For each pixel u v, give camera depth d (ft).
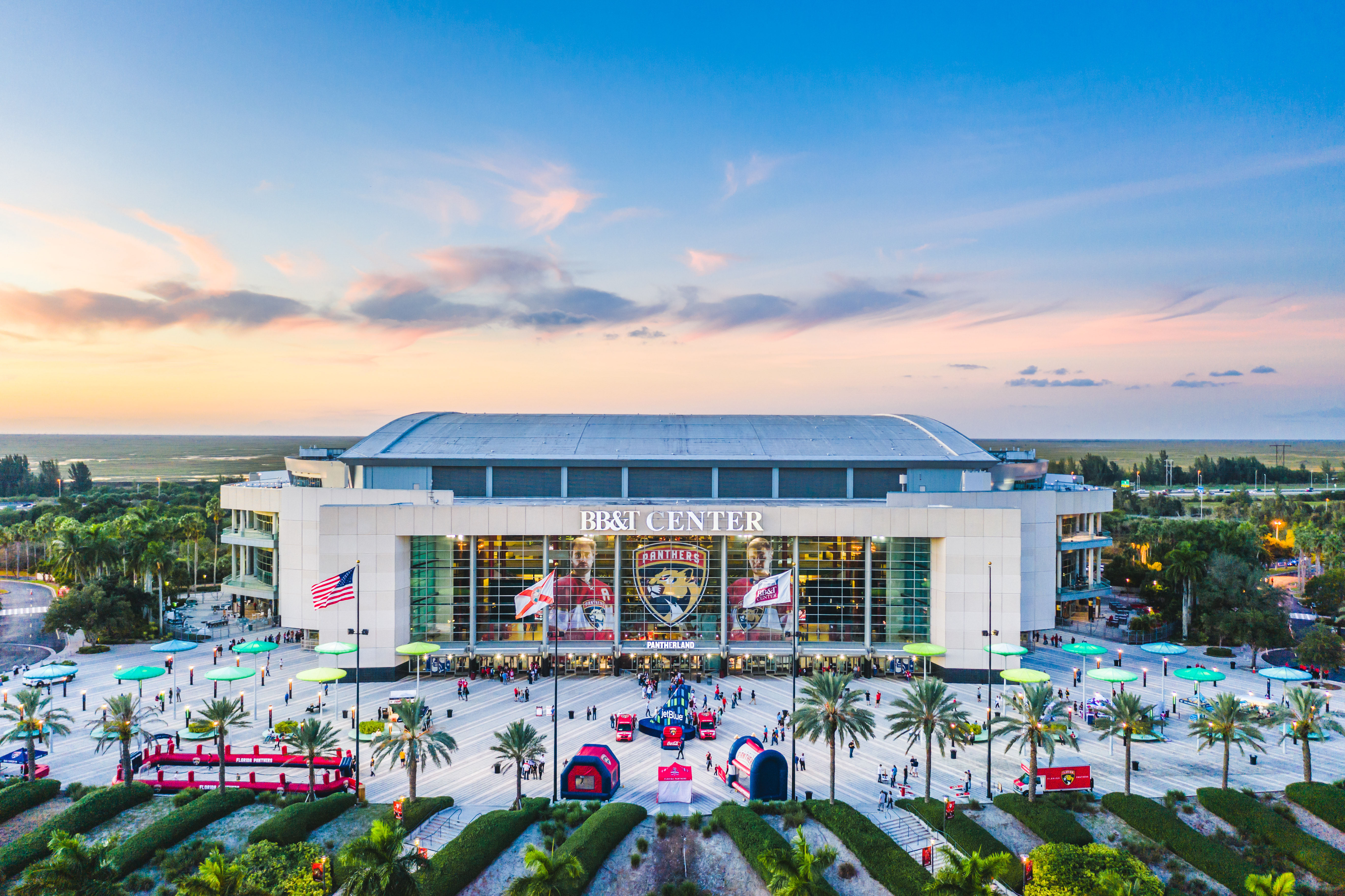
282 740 228.02
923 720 194.18
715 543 312.91
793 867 144.77
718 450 377.71
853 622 312.71
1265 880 137.39
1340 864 163.32
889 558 309.83
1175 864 168.86
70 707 269.23
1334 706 267.39
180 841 174.50
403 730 194.90
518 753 190.70
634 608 313.12
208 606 455.22
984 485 376.68
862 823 181.27
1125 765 207.10
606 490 369.09
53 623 343.46
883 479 374.02
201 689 288.10
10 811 188.03
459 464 365.20
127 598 371.56
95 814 183.01
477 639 311.88
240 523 418.31
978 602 303.27
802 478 373.40
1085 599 402.31
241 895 135.23
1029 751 229.86
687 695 265.75
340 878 160.66
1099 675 261.24
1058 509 376.27
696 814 186.50
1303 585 527.81
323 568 301.63
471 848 168.86
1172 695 284.61
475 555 311.06
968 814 191.31
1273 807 189.06
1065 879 147.54
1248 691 288.92
